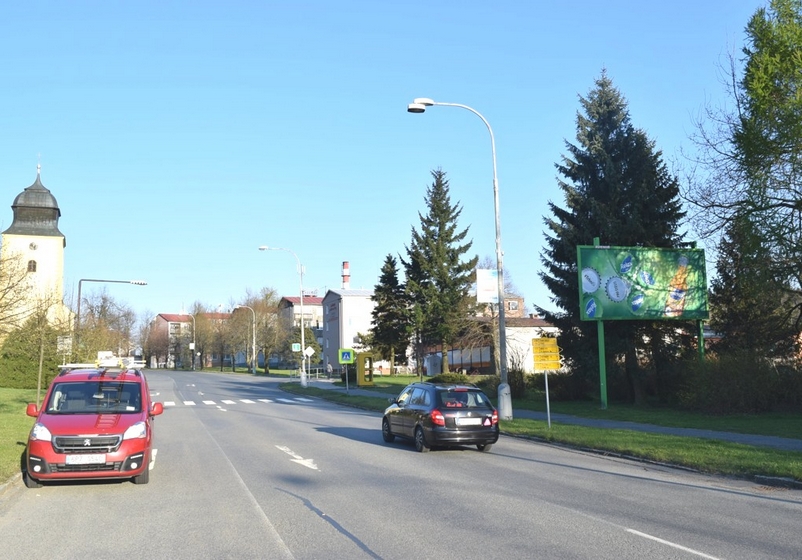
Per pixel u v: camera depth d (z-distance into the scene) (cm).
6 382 4062
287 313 10556
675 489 1052
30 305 2738
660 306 2623
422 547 704
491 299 2200
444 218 5272
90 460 1034
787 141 2091
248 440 1784
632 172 2964
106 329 5000
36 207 6275
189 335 11344
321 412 2875
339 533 768
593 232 2950
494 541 726
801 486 1058
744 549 689
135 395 1200
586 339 2945
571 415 2319
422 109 2142
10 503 966
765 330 2677
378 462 1367
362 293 8206
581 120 3109
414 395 1627
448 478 1162
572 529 779
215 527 806
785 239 2141
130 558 681
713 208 2356
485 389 3466
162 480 1150
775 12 2217
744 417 2102
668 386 2816
